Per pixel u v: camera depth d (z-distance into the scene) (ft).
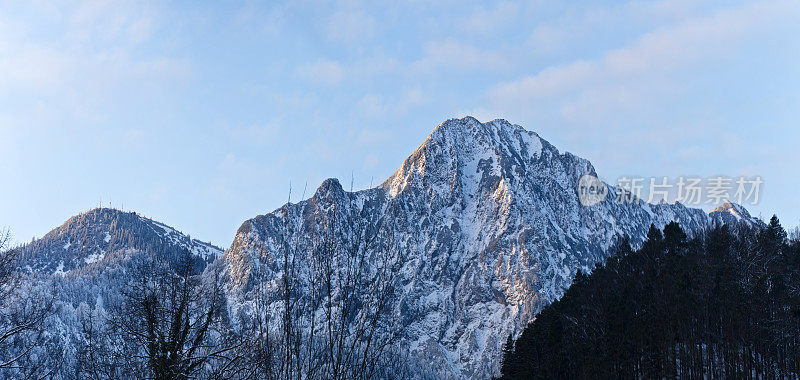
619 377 284.61
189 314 83.92
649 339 276.41
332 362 59.57
